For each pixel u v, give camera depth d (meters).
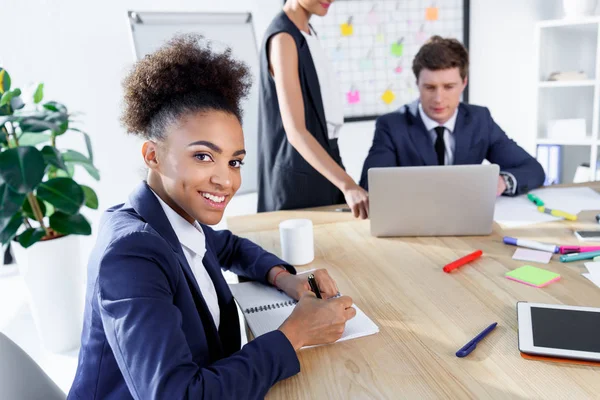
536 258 1.03
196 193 0.72
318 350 0.75
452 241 1.18
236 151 0.72
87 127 2.58
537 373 0.66
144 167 0.81
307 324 0.75
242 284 1.02
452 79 1.66
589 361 0.67
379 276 1.01
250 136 2.80
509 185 1.49
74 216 1.79
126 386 0.66
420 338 0.76
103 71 2.55
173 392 0.57
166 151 0.71
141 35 2.50
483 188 1.14
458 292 0.91
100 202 2.68
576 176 2.78
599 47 2.54
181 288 0.69
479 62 3.04
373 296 0.92
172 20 2.56
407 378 0.67
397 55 2.89
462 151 1.75
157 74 0.71
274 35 1.54
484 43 3.02
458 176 1.14
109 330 0.60
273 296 0.95
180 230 0.79
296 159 1.63
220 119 0.70
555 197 1.45
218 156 0.71
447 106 1.71
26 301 2.33
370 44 2.84
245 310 0.89
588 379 0.64
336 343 0.77
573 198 1.43
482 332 0.76
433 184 1.16
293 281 0.95
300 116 1.52
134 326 0.59
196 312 0.70
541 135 2.91
